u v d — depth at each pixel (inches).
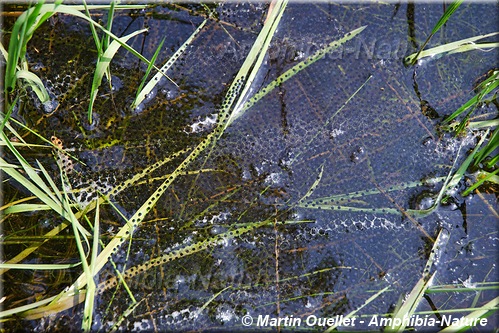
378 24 43.9
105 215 42.5
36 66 43.3
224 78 43.5
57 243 42.3
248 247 42.4
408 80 43.7
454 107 43.6
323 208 42.8
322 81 43.6
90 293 40.9
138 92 42.7
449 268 42.4
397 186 43.0
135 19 43.8
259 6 43.9
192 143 43.0
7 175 42.6
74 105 43.1
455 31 43.9
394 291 42.2
